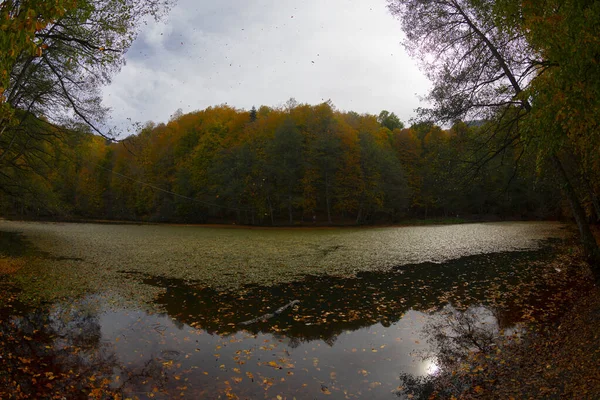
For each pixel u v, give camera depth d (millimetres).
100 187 63875
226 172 49781
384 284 13102
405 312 9781
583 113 5133
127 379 5961
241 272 15422
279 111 60156
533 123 5953
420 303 10617
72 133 19797
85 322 8883
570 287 11508
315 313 9742
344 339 7867
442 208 65125
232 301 10922
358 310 9992
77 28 11445
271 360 6770
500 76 11250
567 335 7008
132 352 7098
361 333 8234
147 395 5453
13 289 11844
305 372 6270
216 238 31688
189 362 6656
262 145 52844
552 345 6715
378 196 51719
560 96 5129
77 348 7234
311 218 59656
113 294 11609
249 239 30812
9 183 22016
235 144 55031
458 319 9055
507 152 13523
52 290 11898
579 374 5141
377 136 57500
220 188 49969
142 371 6266
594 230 27016
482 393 5336
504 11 6938
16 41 4613
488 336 7793
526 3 5891
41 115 17906
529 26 5809
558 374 5375
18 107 16016
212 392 5555
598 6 4941
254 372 6258
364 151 50188
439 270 15688
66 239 29031
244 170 49156
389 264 17359
